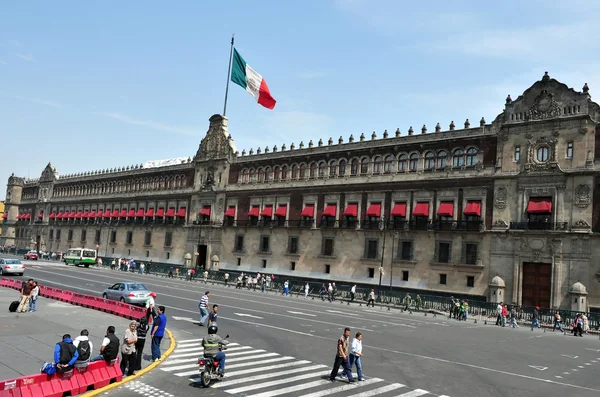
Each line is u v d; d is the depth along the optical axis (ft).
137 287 123.13
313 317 119.14
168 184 307.17
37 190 441.68
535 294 155.63
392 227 191.42
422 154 188.55
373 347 81.87
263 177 247.09
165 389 51.78
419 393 53.98
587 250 147.23
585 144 151.64
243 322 102.53
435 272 177.88
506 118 168.66
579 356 85.81
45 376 47.09
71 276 198.18
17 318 89.76
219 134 276.21
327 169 219.20
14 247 424.87
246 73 168.55
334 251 209.26
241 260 248.32
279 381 56.39
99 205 363.97
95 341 73.56
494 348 88.69
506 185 165.89
